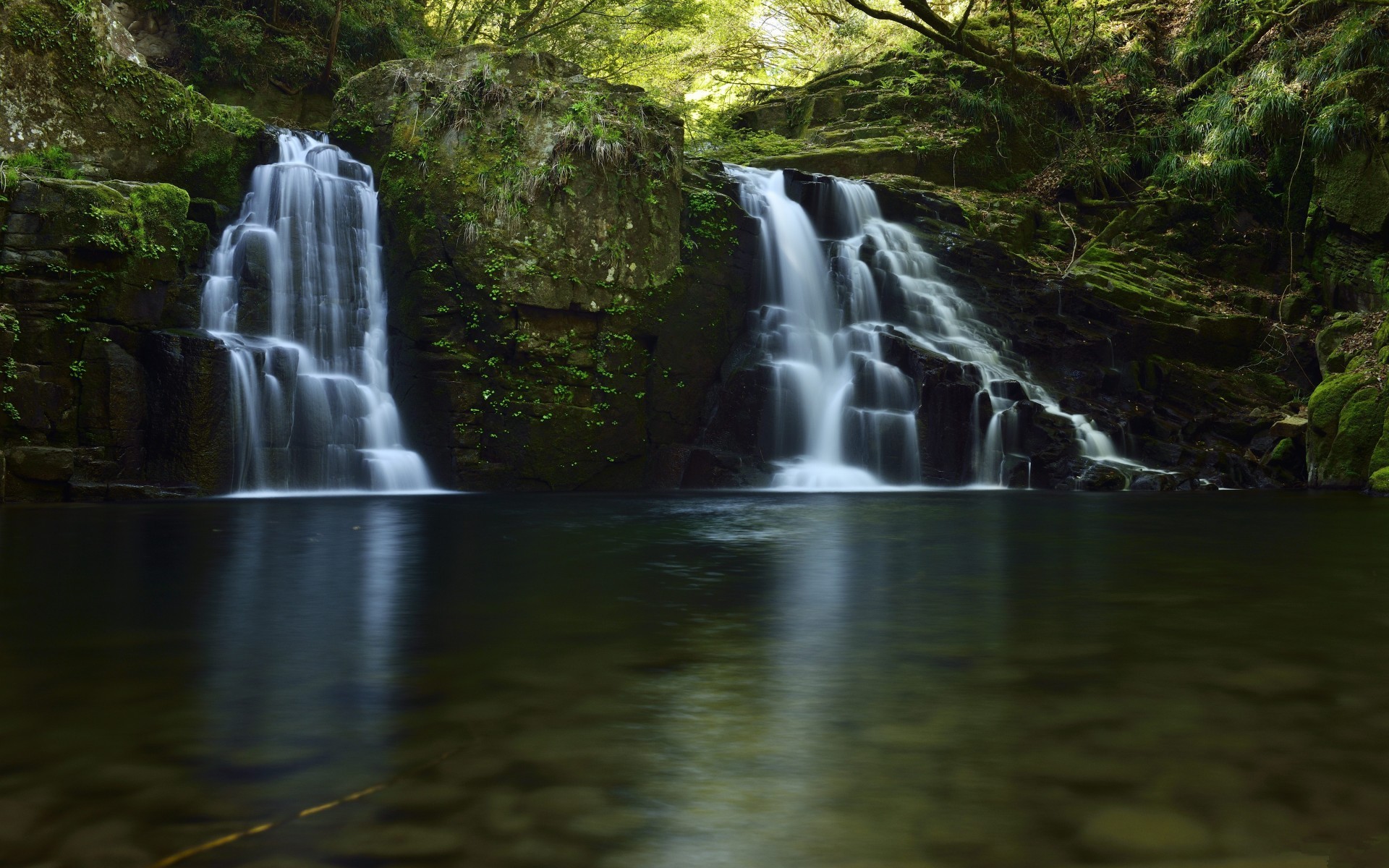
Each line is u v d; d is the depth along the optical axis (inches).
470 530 333.4
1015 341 775.1
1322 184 904.3
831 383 699.4
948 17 1229.1
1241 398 790.5
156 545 283.0
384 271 671.8
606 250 658.2
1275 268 945.5
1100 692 112.6
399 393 649.6
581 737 94.3
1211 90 1018.1
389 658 130.1
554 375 648.4
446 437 625.9
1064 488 652.1
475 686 114.7
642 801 77.2
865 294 753.0
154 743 91.7
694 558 255.4
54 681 116.7
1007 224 892.6
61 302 516.7
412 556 256.5
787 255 747.4
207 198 647.8
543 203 645.3
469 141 653.3
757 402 684.1
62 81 603.5
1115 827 72.1
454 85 662.5
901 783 81.5
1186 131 991.6
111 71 621.3
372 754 88.7
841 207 807.7
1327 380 709.9
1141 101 1048.8
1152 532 335.6
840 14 1339.8
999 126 1023.0
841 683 117.0
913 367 679.7
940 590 196.9
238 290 611.2
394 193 666.8
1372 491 625.0
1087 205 991.0
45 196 518.0
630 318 668.7
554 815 74.2
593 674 121.3
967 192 964.0
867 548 281.4
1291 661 129.6
